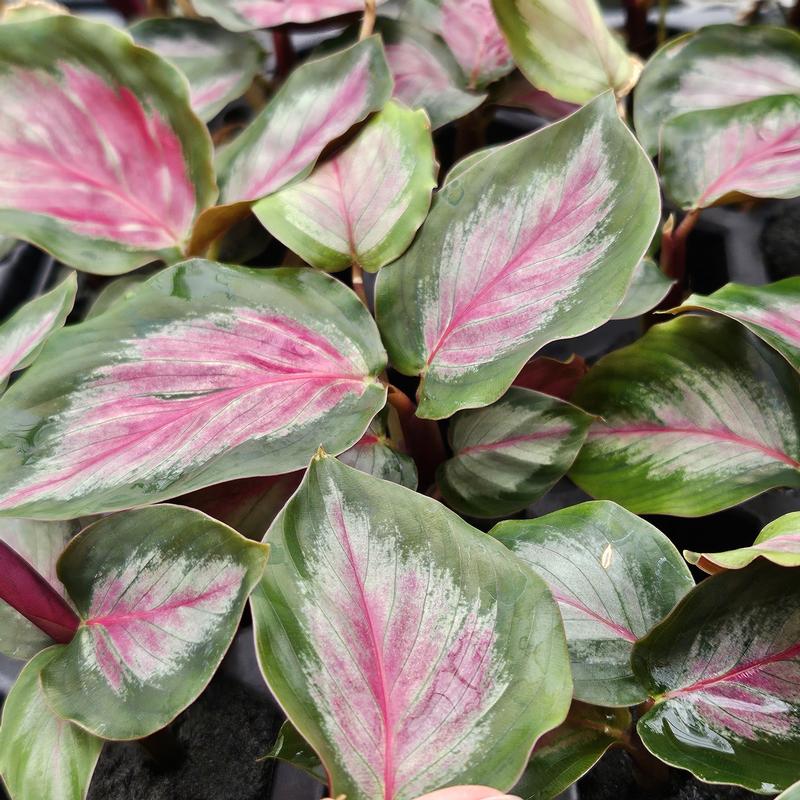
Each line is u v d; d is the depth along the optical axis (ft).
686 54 1.65
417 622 1.05
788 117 1.51
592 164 1.27
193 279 1.31
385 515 1.08
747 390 1.36
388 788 1.00
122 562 1.17
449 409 1.24
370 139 1.45
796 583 1.10
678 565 1.19
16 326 1.42
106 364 1.24
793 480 1.31
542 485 1.34
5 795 1.29
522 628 1.05
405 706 1.03
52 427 1.20
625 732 1.16
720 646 1.12
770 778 1.06
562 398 1.52
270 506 1.31
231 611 1.09
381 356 1.31
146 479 1.16
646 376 1.40
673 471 1.35
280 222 1.41
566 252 1.26
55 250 1.39
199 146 1.42
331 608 1.05
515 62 1.57
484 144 1.92
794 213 1.79
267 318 1.30
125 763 1.33
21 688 1.19
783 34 1.62
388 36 1.70
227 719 1.33
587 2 1.51
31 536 1.32
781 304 1.31
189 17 1.85
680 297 1.62
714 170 1.51
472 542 1.08
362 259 1.39
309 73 1.52
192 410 1.22
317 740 1.00
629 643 1.16
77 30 1.34
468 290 1.30
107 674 1.13
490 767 1.00
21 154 1.40
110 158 1.43
